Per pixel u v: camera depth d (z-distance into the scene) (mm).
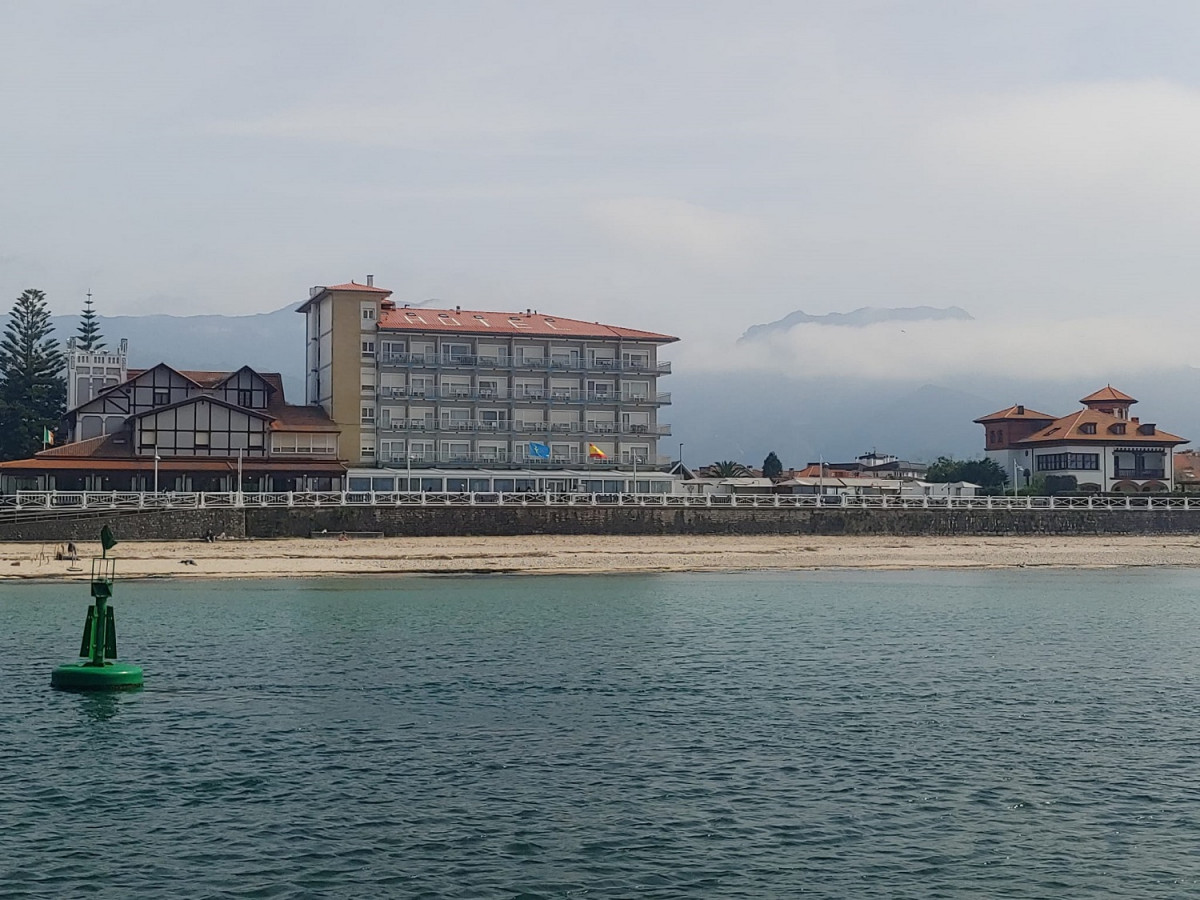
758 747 34719
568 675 46094
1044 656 51938
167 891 23656
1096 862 25719
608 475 143375
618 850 26109
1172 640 57219
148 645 52938
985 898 23875
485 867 25047
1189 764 33125
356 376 140500
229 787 30328
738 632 58906
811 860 25672
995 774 32031
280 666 47562
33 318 160875
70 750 33875
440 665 48125
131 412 130875
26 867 24781
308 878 24344
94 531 90375
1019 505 123438
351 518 99312
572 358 148000
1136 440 172375
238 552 91250
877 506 114250
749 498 117062
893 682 45188
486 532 102875
